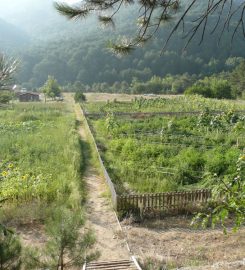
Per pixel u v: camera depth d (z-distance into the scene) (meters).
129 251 9.62
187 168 15.62
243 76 67.81
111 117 27.75
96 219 11.55
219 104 41.38
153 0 4.61
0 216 10.98
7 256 5.14
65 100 64.75
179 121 28.64
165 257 9.24
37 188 12.85
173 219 11.62
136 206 11.87
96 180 15.41
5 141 21.31
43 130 25.84
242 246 9.95
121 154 18.80
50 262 6.01
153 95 66.50
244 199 4.91
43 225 10.91
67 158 17.41
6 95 25.66
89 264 8.59
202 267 7.96
